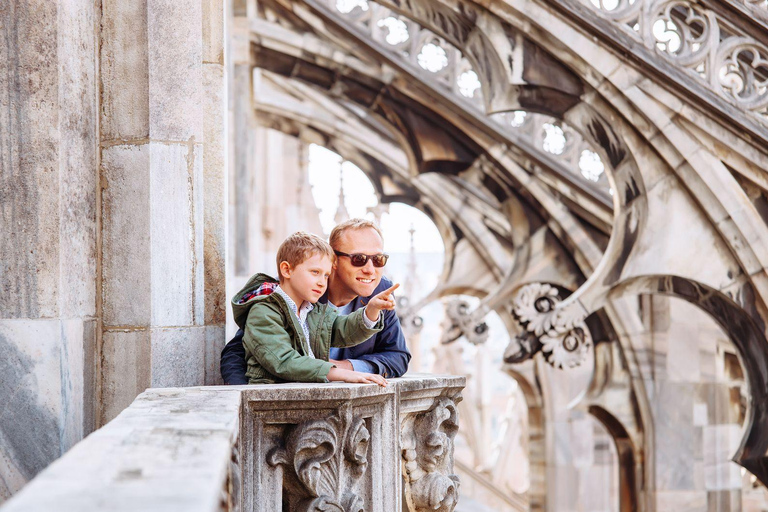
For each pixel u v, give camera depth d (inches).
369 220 130.2
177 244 133.8
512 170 339.9
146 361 130.1
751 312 256.5
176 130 133.9
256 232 444.5
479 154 348.2
